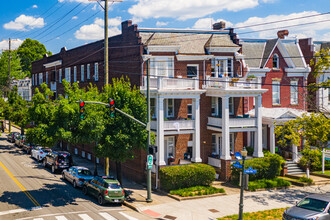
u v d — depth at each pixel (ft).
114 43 110.73
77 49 141.49
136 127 78.79
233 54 106.52
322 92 107.55
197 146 95.45
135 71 97.76
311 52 121.70
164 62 98.37
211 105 102.17
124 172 102.27
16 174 99.86
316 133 78.59
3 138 184.96
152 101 98.48
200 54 100.42
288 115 103.86
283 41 121.70
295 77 117.80
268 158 93.66
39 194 79.10
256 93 97.19
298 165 103.09
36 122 98.12
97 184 75.92
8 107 157.48
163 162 88.58
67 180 94.73
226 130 93.45
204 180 86.28
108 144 76.69
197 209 70.18
